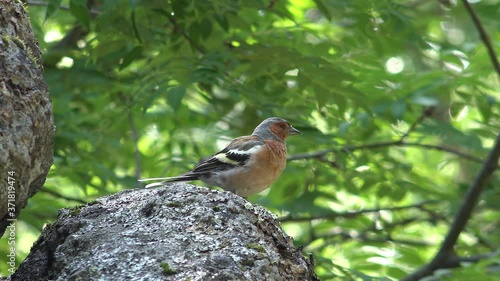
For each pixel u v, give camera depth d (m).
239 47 11.95
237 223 5.68
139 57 13.01
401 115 12.96
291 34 12.98
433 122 14.11
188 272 5.15
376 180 14.60
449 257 13.34
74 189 16.56
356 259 14.20
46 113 5.71
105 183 13.30
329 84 12.16
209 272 5.18
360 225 15.09
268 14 13.64
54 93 12.71
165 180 10.28
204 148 15.89
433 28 18.59
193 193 5.89
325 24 14.31
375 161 14.66
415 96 13.29
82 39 14.17
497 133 14.43
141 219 5.67
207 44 12.69
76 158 13.26
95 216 5.78
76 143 13.49
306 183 14.84
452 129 13.88
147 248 5.34
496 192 14.33
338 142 13.97
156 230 5.53
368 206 17.41
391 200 15.57
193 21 11.74
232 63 11.84
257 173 10.33
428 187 15.51
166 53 12.22
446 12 16.11
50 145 5.88
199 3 11.23
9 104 5.41
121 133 14.90
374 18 12.91
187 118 15.71
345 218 15.01
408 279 13.27
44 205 12.70
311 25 14.34
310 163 14.64
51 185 13.95
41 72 6.00
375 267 14.04
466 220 13.41
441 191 15.58
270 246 5.70
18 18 5.83
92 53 12.03
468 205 13.39
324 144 13.12
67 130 13.20
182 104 14.88
